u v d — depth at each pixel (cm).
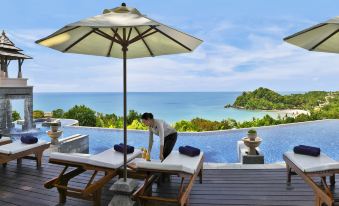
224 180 527
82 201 435
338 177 532
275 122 1758
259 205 420
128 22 285
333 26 358
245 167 602
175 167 384
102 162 430
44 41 353
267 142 1343
